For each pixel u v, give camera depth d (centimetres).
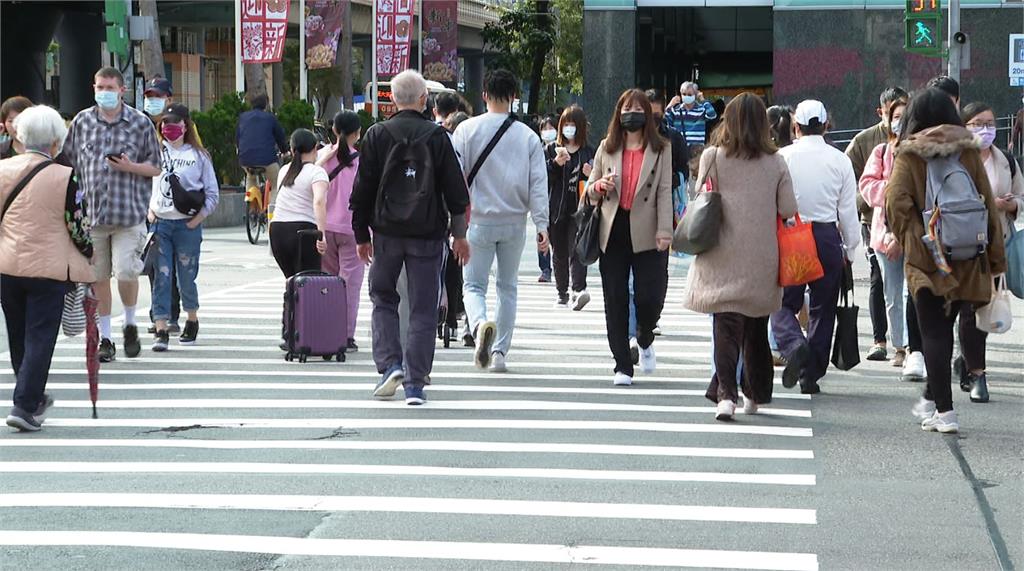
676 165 2911
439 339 3234
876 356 2919
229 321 3591
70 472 1898
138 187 2881
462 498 1759
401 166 2342
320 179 2977
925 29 4725
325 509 1705
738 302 2208
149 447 2058
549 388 2572
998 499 1783
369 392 2519
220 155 7675
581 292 3806
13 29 12119
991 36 8100
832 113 8400
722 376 2247
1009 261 2372
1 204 2167
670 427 2209
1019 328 3450
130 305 2930
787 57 8412
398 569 1477
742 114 2202
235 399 2447
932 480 1881
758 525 1653
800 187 2495
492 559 1512
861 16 8312
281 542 1567
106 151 2850
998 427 2231
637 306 2627
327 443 2078
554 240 3941
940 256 2086
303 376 2703
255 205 6191
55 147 2231
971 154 2112
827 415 2323
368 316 3703
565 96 14012
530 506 1727
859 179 2898
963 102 8181
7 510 1698
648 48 9088
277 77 16588
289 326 2880
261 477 1866
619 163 2536
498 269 2748
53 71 16150
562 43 13750
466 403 2408
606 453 2020
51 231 2173
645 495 1784
